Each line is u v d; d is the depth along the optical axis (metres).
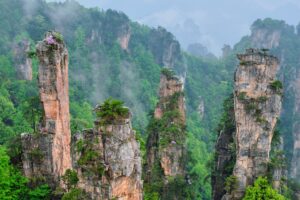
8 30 138.75
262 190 50.69
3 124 75.94
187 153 78.44
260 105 52.53
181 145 71.62
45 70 42.84
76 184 34.28
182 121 75.69
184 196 70.69
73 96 119.25
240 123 53.16
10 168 41.75
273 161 54.53
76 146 34.28
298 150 133.25
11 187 40.19
